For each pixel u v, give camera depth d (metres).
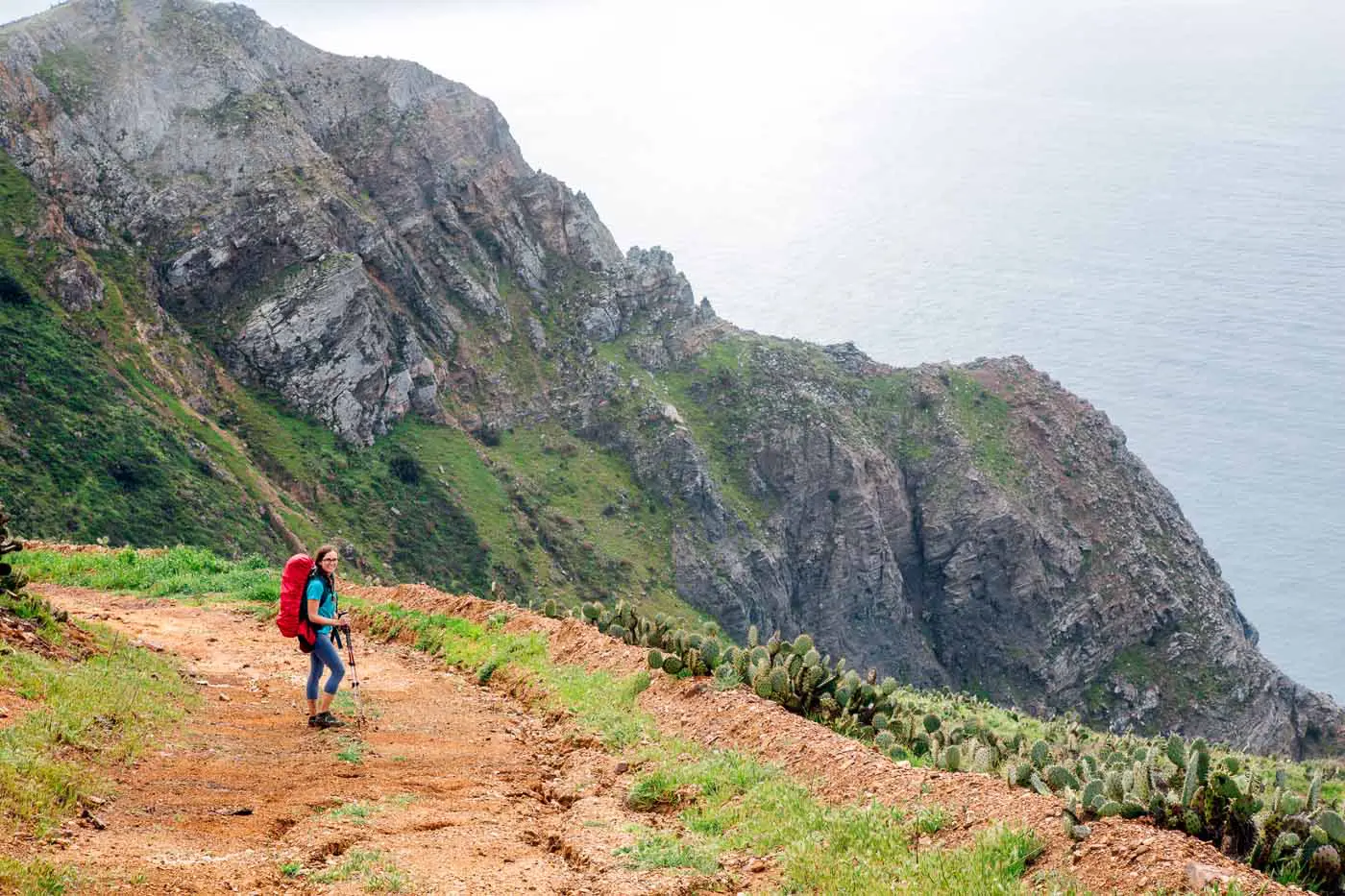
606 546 118.56
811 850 8.18
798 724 11.58
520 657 17.77
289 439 104.94
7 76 107.12
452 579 102.31
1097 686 151.50
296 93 138.88
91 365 89.06
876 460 150.25
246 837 8.66
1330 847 7.66
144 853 7.77
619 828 9.51
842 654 142.00
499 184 151.38
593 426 135.25
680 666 14.12
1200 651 155.62
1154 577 159.00
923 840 8.22
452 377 129.50
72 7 123.94
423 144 142.50
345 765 11.44
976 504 151.75
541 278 150.25
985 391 170.00
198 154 118.75
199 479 86.62
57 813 7.97
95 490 78.12
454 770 11.65
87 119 113.94
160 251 110.62
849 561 143.75
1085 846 7.44
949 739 13.06
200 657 18.34
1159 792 8.27
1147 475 177.12
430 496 109.31
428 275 135.75
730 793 10.04
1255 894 6.48
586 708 14.01
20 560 29.64
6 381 81.19
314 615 13.39
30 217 97.00
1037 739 20.36
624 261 164.12
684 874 8.13
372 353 115.31
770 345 160.88
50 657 12.91
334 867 8.09
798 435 145.12
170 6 131.38
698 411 146.38
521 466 124.62
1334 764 25.70
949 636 151.62
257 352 109.50
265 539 86.94
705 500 130.88
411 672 18.39
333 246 118.38
